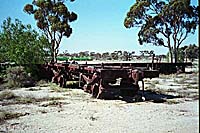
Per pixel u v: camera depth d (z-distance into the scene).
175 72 33.06
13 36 23.86
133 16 43.94
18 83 18.89
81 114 10.12
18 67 20.55
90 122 8.94
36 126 8.48
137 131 7.89
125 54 64.06
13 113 10.26
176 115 9.94
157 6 43.22
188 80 24.36
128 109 11.05
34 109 11.05
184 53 48.78
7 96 13.79
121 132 7.80
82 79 17.16
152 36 43.53
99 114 10.12
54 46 40.91
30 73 22.16
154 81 23.53
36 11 41.66
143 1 42.84
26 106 11.72
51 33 41.25
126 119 9.34
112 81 13.95
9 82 18.81
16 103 12.39
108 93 13.67
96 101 12.96
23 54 22.66
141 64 28.81
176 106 11.72
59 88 17.89
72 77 18.84
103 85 13.73
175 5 40.72
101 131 7.90
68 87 18.39
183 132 7.75
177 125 8.53
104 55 67.12
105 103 12.41
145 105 11.94
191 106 11.71
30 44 23.56
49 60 25.23
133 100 13.05
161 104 12.21
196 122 8.88
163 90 16.97
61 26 40.34
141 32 44.69
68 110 10.86
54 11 41.41
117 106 11.70
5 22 23.97
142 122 8.93
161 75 30.17
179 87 18.91
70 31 41.19
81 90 17.03
